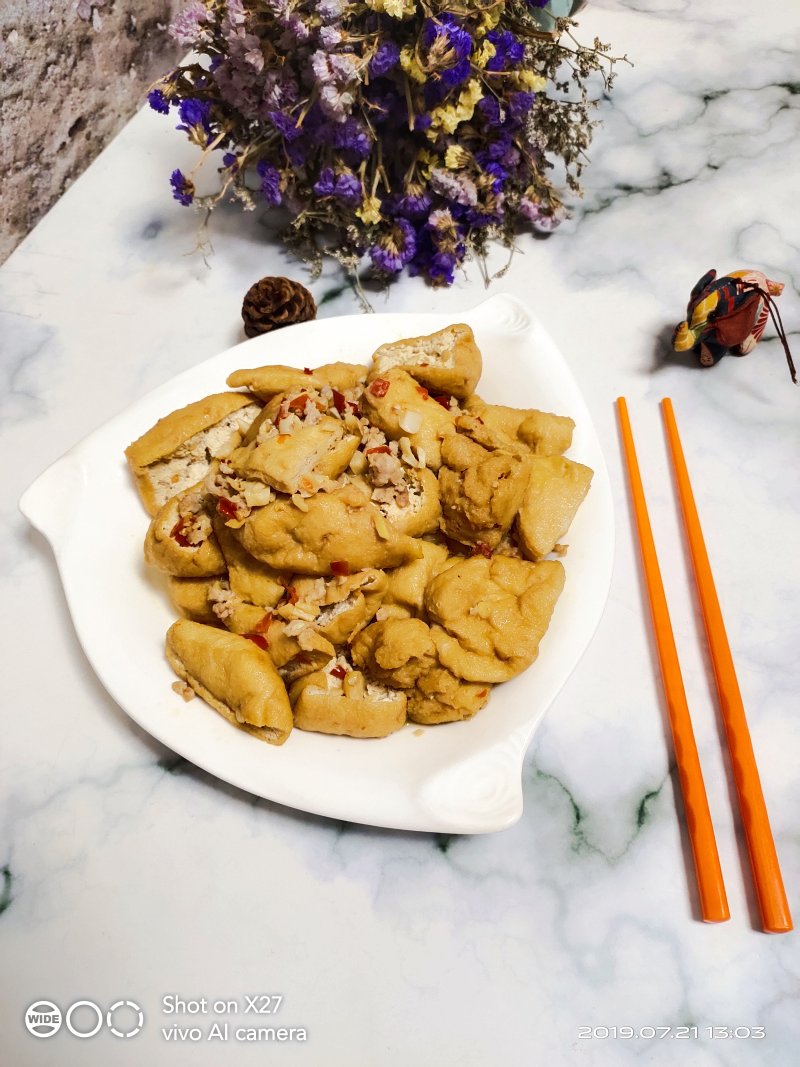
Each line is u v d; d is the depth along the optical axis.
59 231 0.48
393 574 0.32
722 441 0.39
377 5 0.34
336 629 0.30
